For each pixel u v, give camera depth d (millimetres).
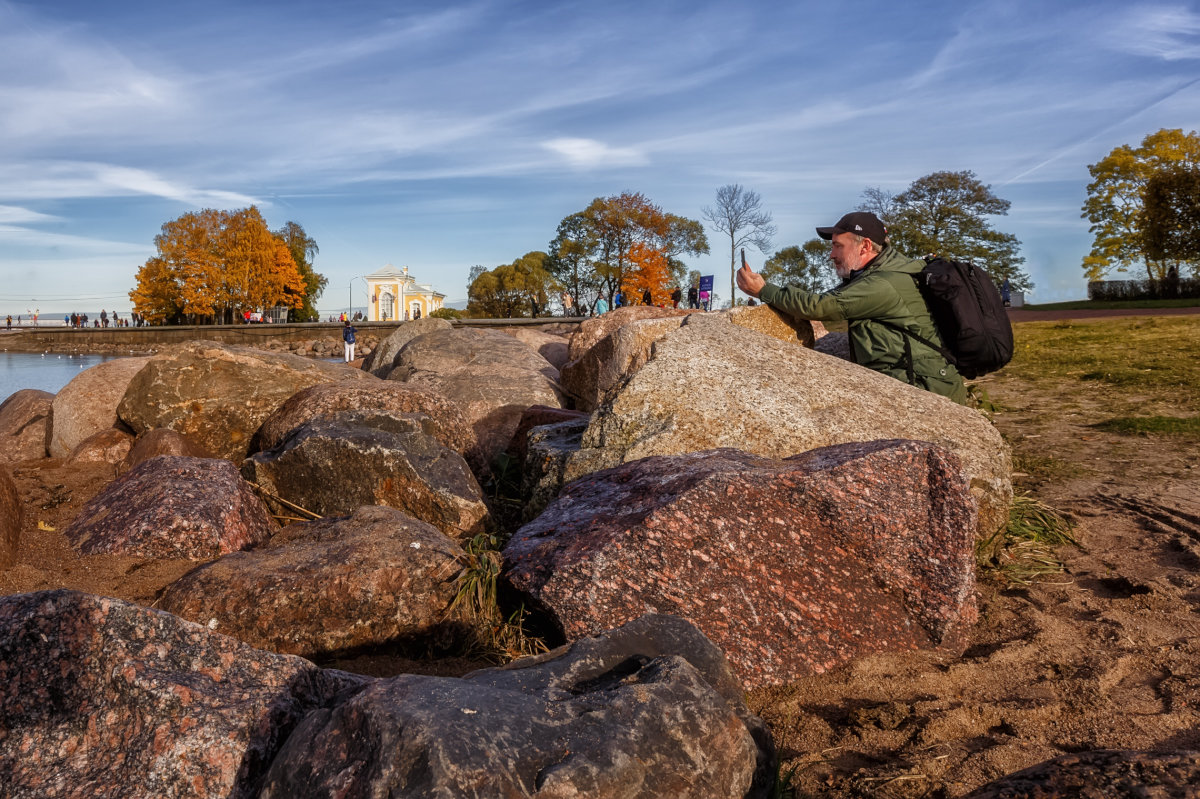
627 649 2545
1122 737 2748
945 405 4984
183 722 2178
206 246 67500
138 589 3902
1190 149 53781
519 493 6133
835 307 5641
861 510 3576
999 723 2928
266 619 3473
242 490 4852
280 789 1974
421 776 1788
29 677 2225
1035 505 5359
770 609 3373
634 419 4852
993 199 63656
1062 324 20047
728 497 3521
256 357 7461
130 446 6668
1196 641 3441
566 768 1896
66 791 2084
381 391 6551
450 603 3650
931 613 3514
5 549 3998
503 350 9219
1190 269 45969
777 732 2945
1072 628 3697
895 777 2555
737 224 53125
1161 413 9367
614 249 68812
